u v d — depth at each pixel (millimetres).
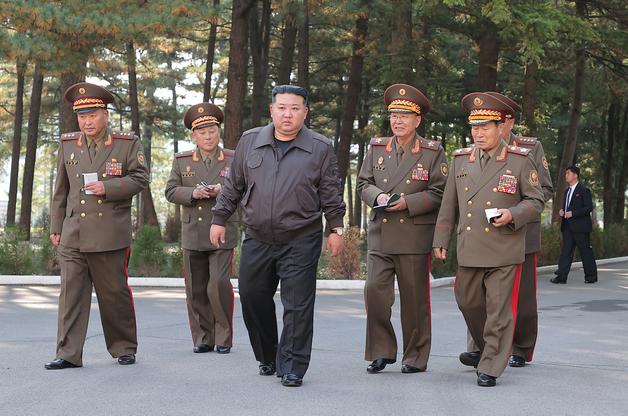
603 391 8211
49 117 53031
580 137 44562
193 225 10766
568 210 20219
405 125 9164
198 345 10570
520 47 24344
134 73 33312
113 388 8195
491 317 8586
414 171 9195
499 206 8633
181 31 22422
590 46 27578
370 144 9492
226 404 7547
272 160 8453
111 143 9492
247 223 8516
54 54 22328
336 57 43344
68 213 9445
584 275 21406
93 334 11672
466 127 38406
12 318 13320
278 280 8781
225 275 10555
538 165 10008
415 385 8430
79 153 9461
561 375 9016
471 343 9500
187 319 13406
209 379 8672
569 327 12781
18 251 20109
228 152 11148
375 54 29484
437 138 40438
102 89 9406
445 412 7316
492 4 22109
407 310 9188
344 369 9312
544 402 7711
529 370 9328
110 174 9414
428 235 9188
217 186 10648
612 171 46875
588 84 33719
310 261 8438
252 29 32344
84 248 9297
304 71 31375
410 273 9141
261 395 7910
